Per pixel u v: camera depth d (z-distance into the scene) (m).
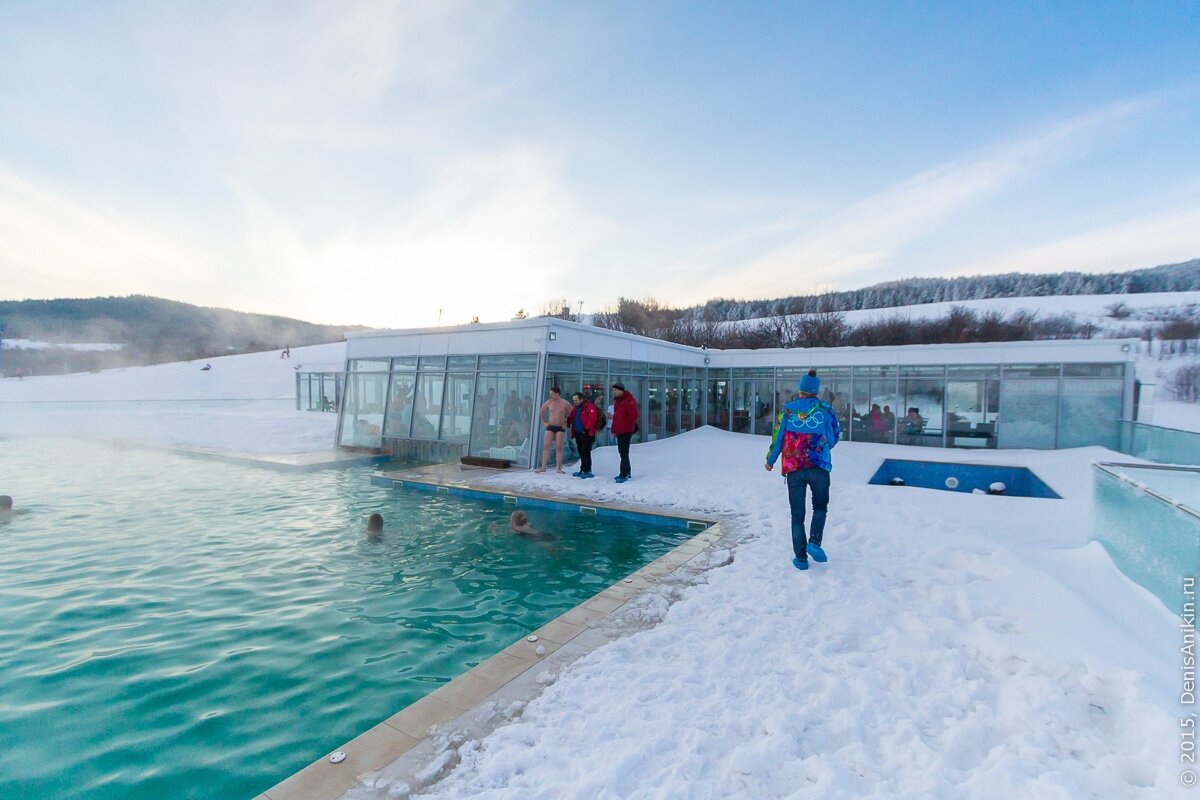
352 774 2.88
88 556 7.18
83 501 10.41
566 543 7.80
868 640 4.29
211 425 22.27
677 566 6.24
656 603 5.20
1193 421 30.11
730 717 3.24
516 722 3.30
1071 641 3.87
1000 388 16.69
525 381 13.57
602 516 9.29
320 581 6.32
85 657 4.53
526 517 8.73
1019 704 3.23
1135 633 4.00
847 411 18.88
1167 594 3.98
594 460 14.14
